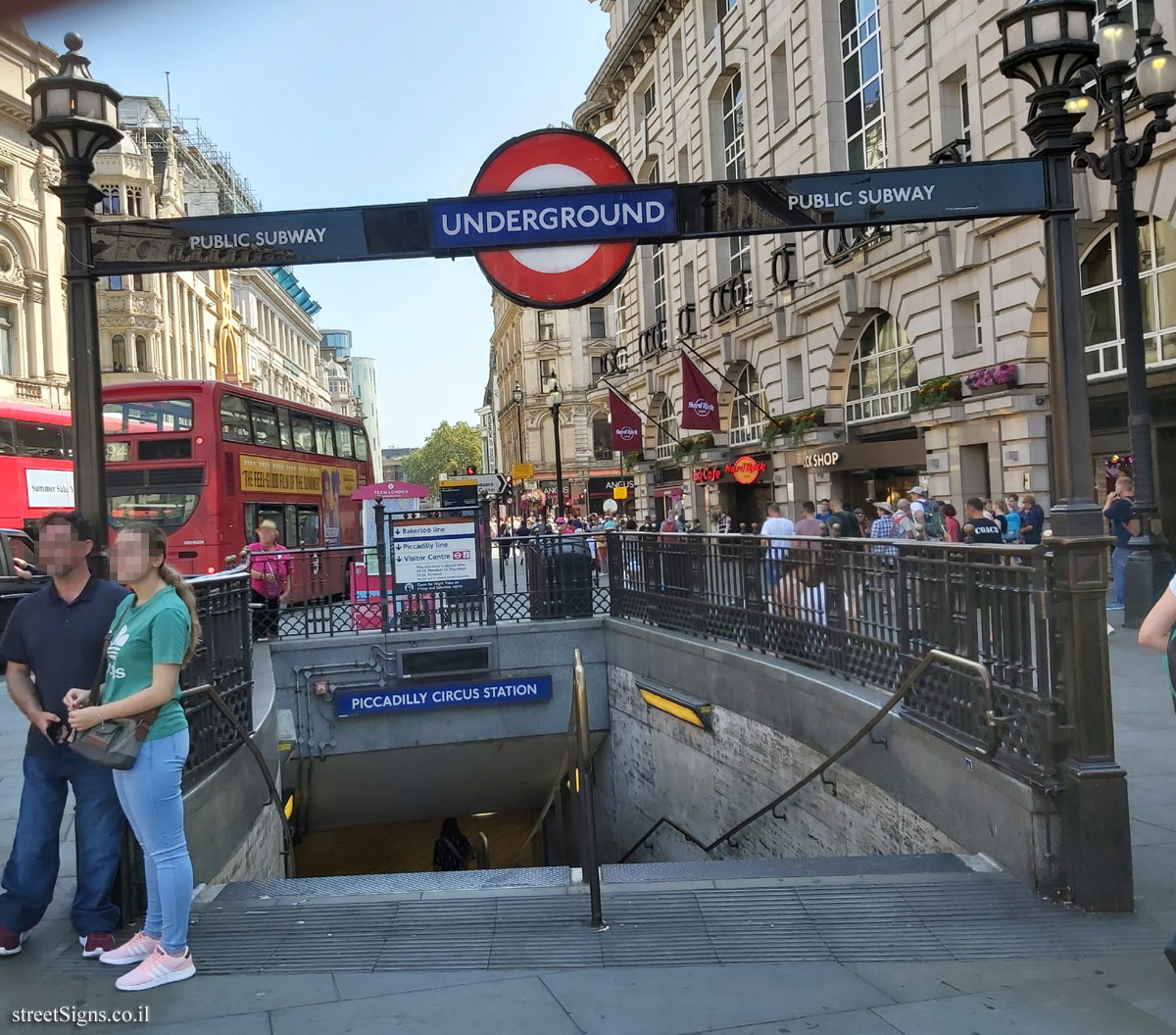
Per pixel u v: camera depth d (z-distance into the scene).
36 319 38.88
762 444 26.52
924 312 19.53
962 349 18.53
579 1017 3.45
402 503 15.43
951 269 18.39
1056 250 4.66
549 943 4.16
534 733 12.48
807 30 23.62
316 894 4.90
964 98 18.62
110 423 16.48
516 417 66.75
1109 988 3.60
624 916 4.43
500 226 4.92
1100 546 4.36
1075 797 4.34
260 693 8.41
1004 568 4.87
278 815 8.03
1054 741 4.42
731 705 9.15
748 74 27.02
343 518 23.05
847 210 4.92
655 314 36.59
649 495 36.53
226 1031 3.38
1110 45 10.69
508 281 4.97
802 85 23.97
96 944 4.02
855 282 21.98
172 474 16.44
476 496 24.44
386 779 13.34
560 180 4.95
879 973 3.79
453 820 17.75
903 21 19.67
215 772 5.72
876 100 21.42
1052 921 4.23
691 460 30.83
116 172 47.06
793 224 4.95
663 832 11.26
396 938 4.23
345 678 11.99
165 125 60.59
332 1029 3.39
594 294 4.99
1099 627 4.36
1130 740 6.71
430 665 12.07
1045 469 16.38
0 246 37.06
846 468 22.91
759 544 8.80
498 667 12.41
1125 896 4.31
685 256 32.28
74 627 3.93
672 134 33.03
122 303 46.91
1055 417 4.54
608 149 4.93
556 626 12.59
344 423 23.73
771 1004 3.54
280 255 4.89
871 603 6.79
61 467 18.61
